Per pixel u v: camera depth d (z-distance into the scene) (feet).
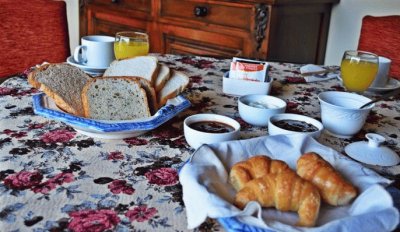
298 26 7.03
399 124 3.33
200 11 7.25
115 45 4.02
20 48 5.21
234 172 1.99
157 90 3.08
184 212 2.00
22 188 2.10
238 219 1.69
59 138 2.69
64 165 2.36
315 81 4.34
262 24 6.55
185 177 1.92
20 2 5.15
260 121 3.02
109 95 2.82
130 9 8.47
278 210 1.84
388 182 2.00
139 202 2.06
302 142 2.35
